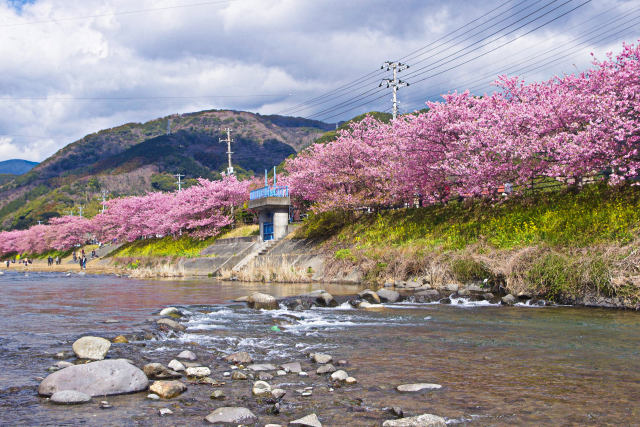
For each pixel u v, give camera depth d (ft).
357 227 102.58
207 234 165.37
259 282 87.30
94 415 15.94
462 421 15.31
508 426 14.87
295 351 26.35
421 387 18.88
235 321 37.73
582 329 31.91
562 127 64.69
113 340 28.53
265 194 141.79
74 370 18.89
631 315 37.81
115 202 256.32
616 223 53.36
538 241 57.36
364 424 15.16
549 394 18.07
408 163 87.10
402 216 95.50
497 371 21.52
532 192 75.56
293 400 17.63
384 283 67.92
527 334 30.45
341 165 106.73
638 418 15.48
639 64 56.44
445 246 70.18
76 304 51.21
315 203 117.50
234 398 17.93
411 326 34.40
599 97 58.54
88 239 314.55
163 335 30.86
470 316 38.83
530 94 74.90
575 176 62.44
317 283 78.95
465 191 75.10
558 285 46.50
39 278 119.85
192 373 21.09
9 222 612.29
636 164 55.88
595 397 17.65
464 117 77.15
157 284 87.92
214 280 99.86
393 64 132.77
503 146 65.26
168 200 204.33
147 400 17.71
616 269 42.86
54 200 602.03
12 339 29.01
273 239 129.59
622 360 23.30
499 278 53.72
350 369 22.16
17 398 17.74
